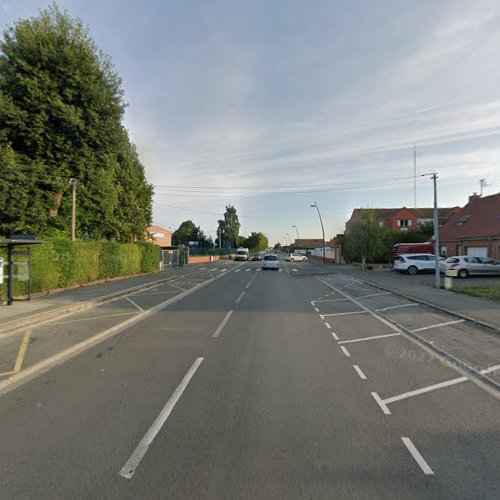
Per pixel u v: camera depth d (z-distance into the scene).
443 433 3.67
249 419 3.93
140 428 3.73
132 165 28.95
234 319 9.55
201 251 59.25
